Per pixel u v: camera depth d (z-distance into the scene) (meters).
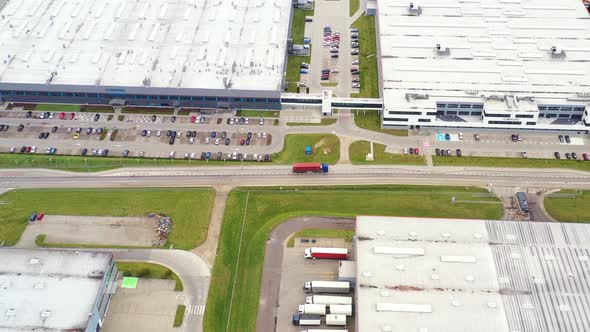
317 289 126.12
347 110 176.75
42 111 177.62
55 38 189.50
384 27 193.50
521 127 166.12
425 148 163.25
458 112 169.88
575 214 142.88
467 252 123.81
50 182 155.38
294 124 172.75
